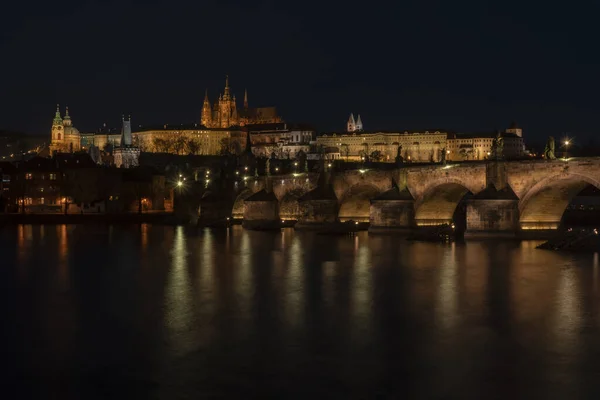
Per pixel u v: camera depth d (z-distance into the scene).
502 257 107.00
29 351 55.34
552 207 130.50
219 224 197.12
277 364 51.50
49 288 82.81
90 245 135.62
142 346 56.38
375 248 124.12
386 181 159.38
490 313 67.12
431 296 75.94
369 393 45.88
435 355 53.44
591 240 116.75
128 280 88.38
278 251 122.25
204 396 45.69
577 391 46.00
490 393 45.75
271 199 191.88
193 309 69.88
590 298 74.06
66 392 46.62
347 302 73.00
